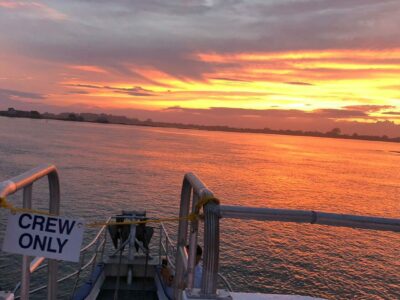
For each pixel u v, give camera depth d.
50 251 2.96
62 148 117.81
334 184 78.75
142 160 101.44
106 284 7.89
